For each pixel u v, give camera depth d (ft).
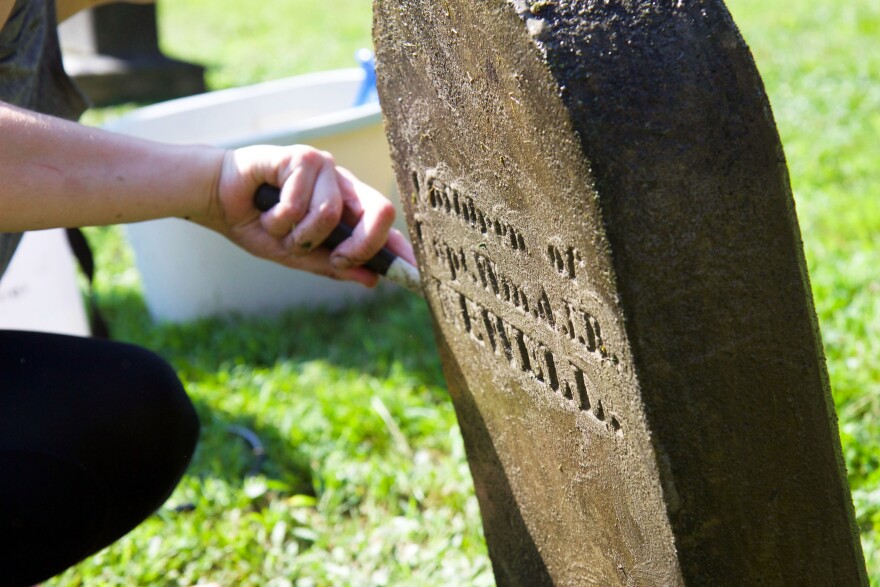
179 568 7.41
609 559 4.49
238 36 27.78
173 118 11.80
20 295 10.50
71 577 7.23
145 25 22.99
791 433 3.81
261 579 7.19
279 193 4.95
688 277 3.55
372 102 11.20
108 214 4.57
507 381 4.86
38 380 4.86
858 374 8.22
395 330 10.55
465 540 7.16
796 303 3.66
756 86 3.47
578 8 3.52
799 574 4.02
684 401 3.67
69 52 23.79
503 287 4.50
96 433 4.86
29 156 4.29
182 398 5.42
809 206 11.96
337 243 5.13
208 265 11.30
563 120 3.45
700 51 3.47
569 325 4.03
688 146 3.45
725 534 3.88
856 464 7.31
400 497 7.98
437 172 4.64
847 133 14.32
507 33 3.63
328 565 7.16
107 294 12.63
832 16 21.40
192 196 4.84
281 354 10.54
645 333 3.57
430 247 5.04
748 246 3.57
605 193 3.44
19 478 4.62
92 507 4.91
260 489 8.06
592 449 4.25
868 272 10.01
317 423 8.93
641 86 3.43
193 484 8.09
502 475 5.37
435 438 8.57
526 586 5.57
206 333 11.20
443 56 4.17
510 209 4.09
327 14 29.48
